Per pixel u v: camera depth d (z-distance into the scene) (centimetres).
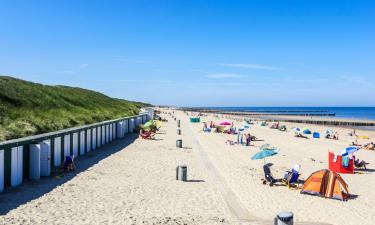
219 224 1072
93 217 1082
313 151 2994
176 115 9844
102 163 1986
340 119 11200
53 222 1020
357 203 1401
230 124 4056
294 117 12631
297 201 1385
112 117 4738
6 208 1123
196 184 1592
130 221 1059
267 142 3534
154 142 3084
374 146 3381
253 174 1877
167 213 1157
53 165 1781
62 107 3878
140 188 1470
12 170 1380
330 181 1473
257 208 1269
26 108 3192
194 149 2762
